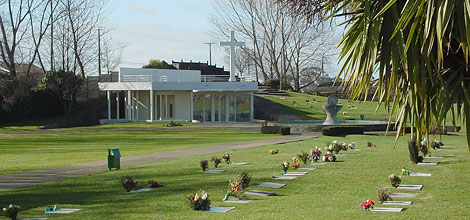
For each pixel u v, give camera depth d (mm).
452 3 5301
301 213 9445
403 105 6996
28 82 48344
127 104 52469
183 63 77625
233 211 9977
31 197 12609
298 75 70875
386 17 6082
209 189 12875
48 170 17719
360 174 14703
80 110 52406
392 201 10609
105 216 9945
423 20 6027
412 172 14820
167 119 49781
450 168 15344
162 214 9930
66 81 49625
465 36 5359
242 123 46062
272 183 13461
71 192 13234
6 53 50344
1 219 10000
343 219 8711
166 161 19609
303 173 15156
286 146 25078
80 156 22672
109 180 15062
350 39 6391
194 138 32438
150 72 52812
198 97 49250
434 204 10039
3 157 22453
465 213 8938
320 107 56562
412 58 5996
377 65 6734
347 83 6414
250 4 65750
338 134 32219
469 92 6371
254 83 49812
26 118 47500
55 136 35219
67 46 54906
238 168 16688
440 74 6223
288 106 56469
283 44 68125
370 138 29312
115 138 33156
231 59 50500
